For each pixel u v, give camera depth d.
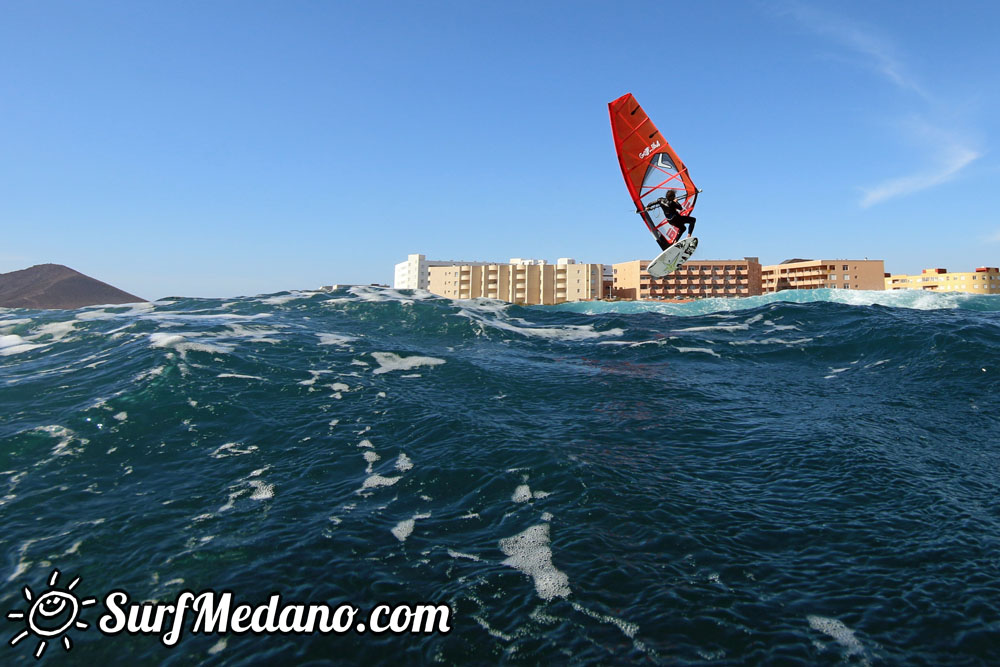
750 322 19.72
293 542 5.60
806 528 5.66
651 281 135.62
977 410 9.44
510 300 136.00
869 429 8.60
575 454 7.67
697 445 8.11
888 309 20.59
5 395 9.99
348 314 19.73
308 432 8.59
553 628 4.31
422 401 10.08
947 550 5.17
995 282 136.25
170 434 8.41
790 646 4.02
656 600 4.59
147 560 5.31
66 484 6.89
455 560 5.27
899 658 3.87
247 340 14.34
